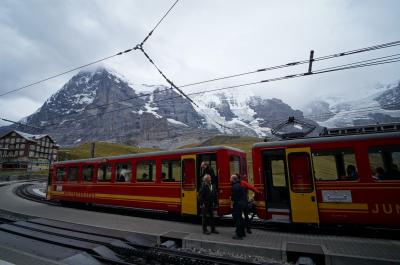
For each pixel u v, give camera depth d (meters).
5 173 72.44
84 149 136.75
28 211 16.98
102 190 16.92
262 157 11.39
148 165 14.80
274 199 10.96
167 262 7.35
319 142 10.35
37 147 96.12
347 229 10.66
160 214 15.55
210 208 9.91
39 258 7.47
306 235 9.75
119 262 7.12
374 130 10.29
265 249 7.61
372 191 9.23
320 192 10.01
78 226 11.46
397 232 10.00
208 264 7.02
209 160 12.57
